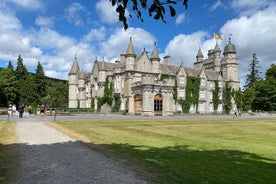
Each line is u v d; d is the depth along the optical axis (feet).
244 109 282.36
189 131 71.00
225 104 245.86
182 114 202.28
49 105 267.39
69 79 276.62
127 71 191.01
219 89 242.78
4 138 51.11
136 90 182.50
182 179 25.45
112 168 29.25
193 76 224.33
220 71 261.03
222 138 57.31
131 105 186.60
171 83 184.96
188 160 33.78
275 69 296.10
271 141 53.67
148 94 173.58
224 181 25.16
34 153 37.32
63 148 41.34
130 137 55.62
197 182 24.67
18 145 43.78
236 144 48.57
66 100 330.95
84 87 263.49
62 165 30.55
